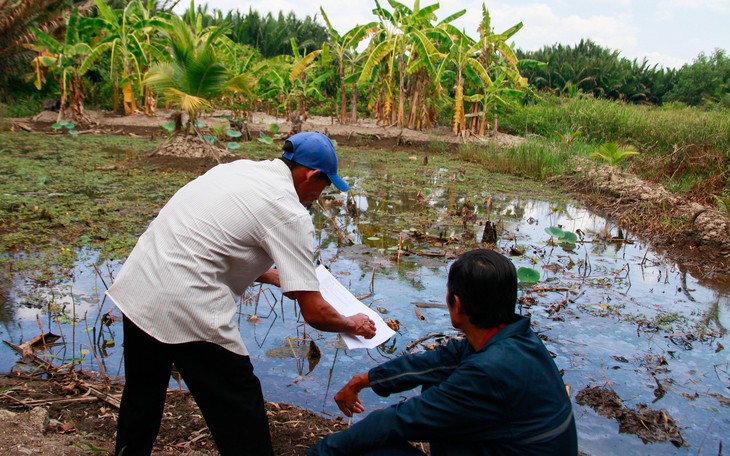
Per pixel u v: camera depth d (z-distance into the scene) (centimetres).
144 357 203
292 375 359
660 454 296
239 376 203
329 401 332
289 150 211
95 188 902
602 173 1076
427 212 839
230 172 206
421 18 1758
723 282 581
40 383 323
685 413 336
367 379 216
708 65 3878
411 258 606
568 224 815
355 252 617
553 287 534
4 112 1745
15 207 746
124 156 1229
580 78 3866
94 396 309
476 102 1888
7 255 553
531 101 2566
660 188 937
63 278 499
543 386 172
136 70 1791
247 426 206
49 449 239
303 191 215
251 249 201
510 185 1118
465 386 170
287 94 2000
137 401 211
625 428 317
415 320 448
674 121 1477
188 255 192
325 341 407
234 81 1182
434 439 181
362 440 189
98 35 1883
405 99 2119
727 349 422
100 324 414
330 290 240
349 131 1819
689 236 727
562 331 441
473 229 747
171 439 275
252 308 457
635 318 472
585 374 375
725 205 736
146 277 195
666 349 418
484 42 1808
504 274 176
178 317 192
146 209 771
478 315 179
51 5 1827
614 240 725
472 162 1445
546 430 169
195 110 1170
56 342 384
